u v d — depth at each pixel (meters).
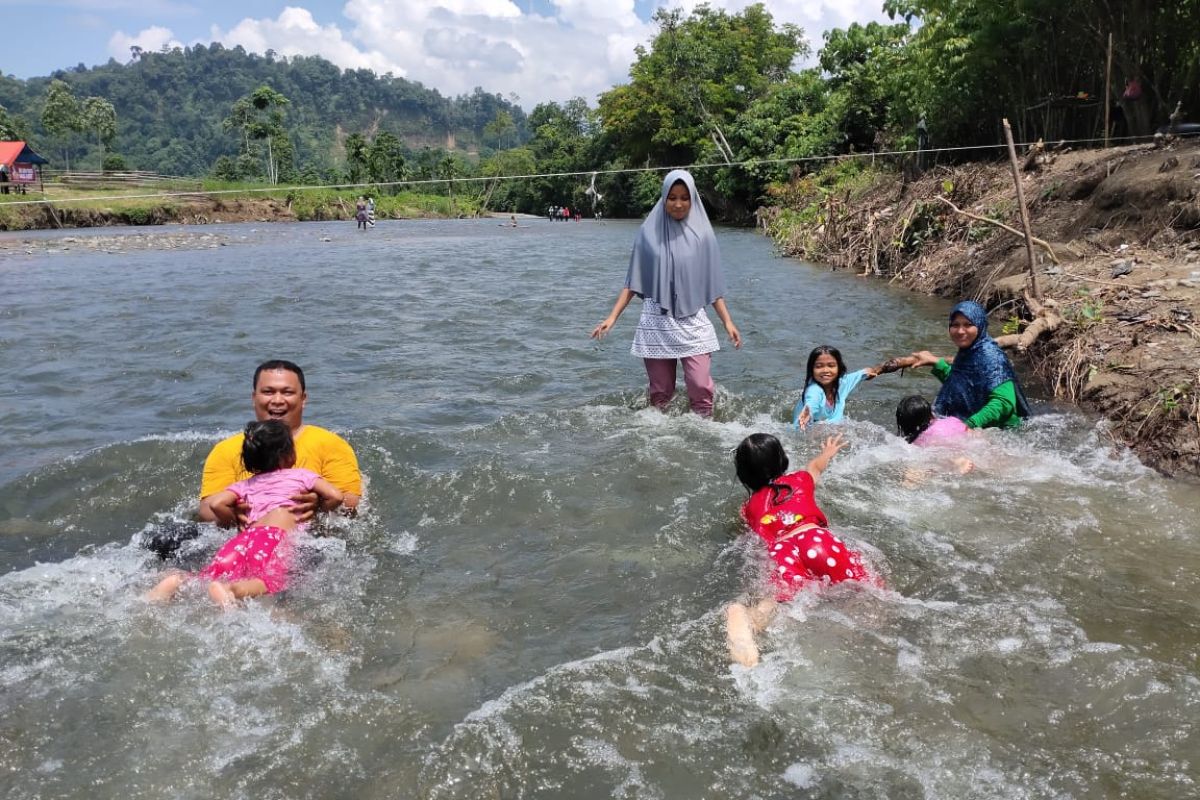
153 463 5.12
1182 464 4.81
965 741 2.62
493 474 4.84
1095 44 13.59
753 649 3.09
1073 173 10.99
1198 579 3.57
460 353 8.23
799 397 6.54
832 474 4.87
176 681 3.00
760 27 45.25
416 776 2.53
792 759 2.57
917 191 14.77
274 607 3.51
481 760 2.58
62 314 10.48
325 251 21.48
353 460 4.59
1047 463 4.97
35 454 5.32
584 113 70.56
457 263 17.73
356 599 3.58
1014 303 8.30
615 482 4.79
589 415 6.09
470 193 70.69
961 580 3.62
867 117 27.69
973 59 15.55
